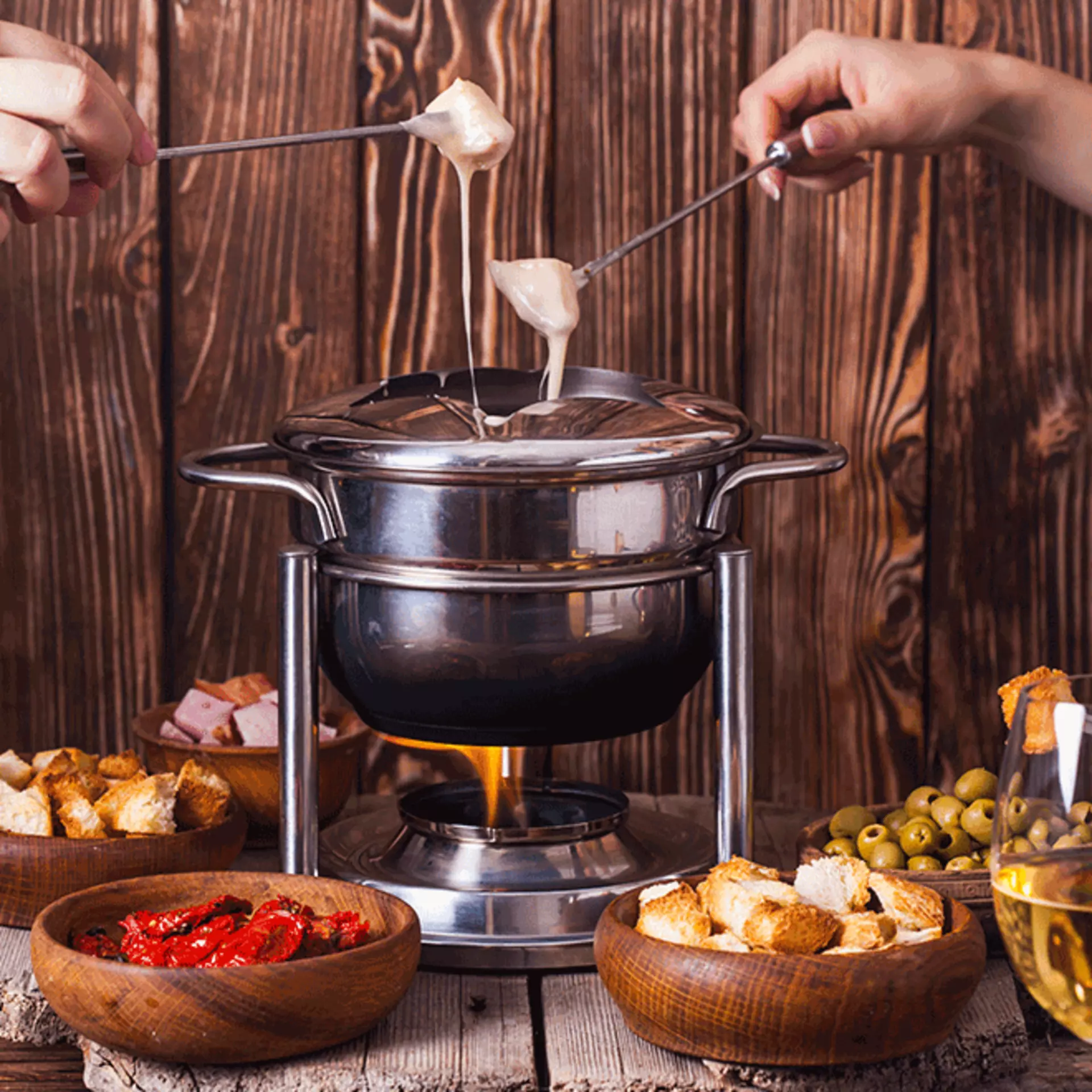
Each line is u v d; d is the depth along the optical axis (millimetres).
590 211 1426
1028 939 704
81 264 1407
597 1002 979
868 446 1453
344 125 1405
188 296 1420
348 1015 869
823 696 1482
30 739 1450
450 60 1406
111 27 1380
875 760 1485
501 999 982
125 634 1450
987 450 1457
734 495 1075
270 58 1396
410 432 981
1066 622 1474
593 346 1440
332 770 1283
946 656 1477
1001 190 1428
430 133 1066
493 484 959
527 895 1034
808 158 1270
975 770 1183
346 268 1424
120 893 973
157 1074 873
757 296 1443
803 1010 828
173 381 1430
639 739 1501
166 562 1450
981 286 1439
